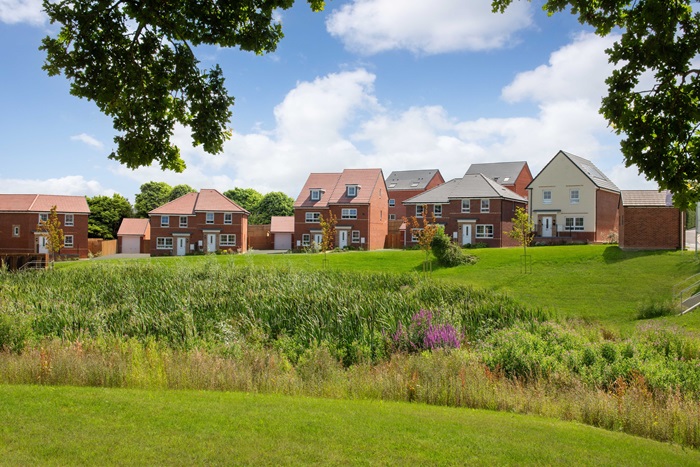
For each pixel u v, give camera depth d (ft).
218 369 34.88
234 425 23.47
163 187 302.04
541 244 166.61
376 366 40.93
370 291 65.67
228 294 62.80
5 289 68.59
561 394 33.19
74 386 31.27
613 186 187.21
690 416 27.86
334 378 35.53
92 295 62.59
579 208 171.42
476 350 43.88
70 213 202.59
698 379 35.70
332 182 210.59
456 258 122.72
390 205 266.98
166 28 28.86
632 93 25.20
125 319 53.67
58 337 47.50
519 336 44.45
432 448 21.70
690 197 25.18
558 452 22.16
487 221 175.42
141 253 236.84
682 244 115.24
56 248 151.64
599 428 27.66
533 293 89.20
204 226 206.49
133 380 32.86
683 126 24.30
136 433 22.11
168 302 58.59
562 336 47.09
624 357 41.11
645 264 103.71
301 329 51.52
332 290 63.52
